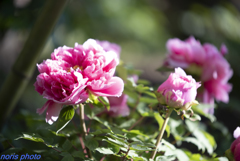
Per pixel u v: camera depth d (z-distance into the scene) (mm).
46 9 1096
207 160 982
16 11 1623
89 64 880
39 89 881
